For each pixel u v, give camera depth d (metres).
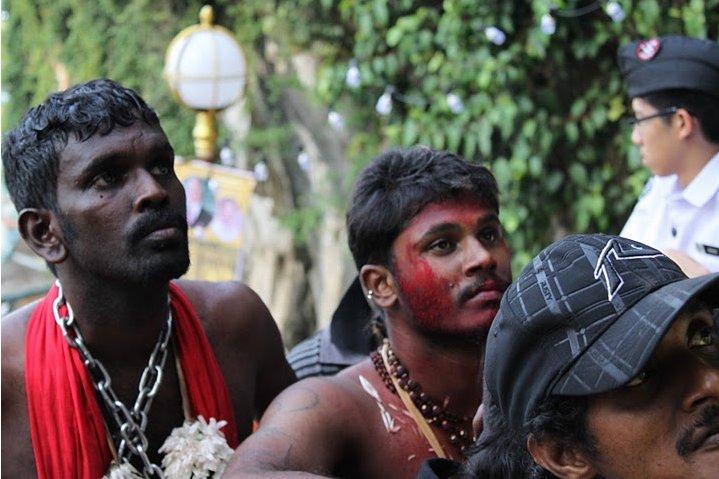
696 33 6.96
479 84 7.53
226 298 3.22
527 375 1.99
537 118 7.57
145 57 10.12
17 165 2.85
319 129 9.25
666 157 4.80
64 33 11.12
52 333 2.89
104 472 2.86
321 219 9.37
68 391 2.84
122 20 10.16
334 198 9.16
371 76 8.24
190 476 2.88
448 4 7.65
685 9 6.98
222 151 9.45
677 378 1.93
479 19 7.58
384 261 2.97
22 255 7.96
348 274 9.34
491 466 2.15
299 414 2.78
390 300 2.98
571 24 7.39
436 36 7.79
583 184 7.56
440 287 2.88
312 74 9.15
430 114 7.93
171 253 2.78
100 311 2.84
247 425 3.21
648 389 1.93
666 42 4.81
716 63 4.68
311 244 9.69
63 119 2.77
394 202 2.91
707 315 1.97
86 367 2.89
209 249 6.34
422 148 3.05
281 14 8.98
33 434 2.82
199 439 2.92
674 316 1.85
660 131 4.80
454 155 3.00
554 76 7.57
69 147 2.76
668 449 1.92
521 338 1.98
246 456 2.64
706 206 4.66
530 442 2.03
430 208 2.89
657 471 1.93
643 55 4.85
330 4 8.58
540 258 2.04
